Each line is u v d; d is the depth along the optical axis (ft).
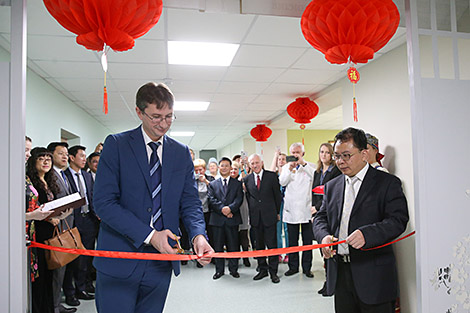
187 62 12.36
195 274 14.34
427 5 5.78
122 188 4.62
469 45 7.61
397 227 5.41
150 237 4.32
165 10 8.46
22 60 3.82
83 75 13.44
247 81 15.06
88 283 11.96
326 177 11.87
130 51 11.15
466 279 4.70
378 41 5.14
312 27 5.18
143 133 4.82
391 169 11.06
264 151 28.91
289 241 13.62
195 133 32.78
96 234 11.92
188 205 5.14
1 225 3.70
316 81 15.19
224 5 5.80
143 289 4.67
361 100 12.88
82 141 19.76
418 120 4.65
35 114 13.01
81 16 4.32
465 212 4.73
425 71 9.39
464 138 4.82
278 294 11.45
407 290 9.96
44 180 9.22
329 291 5.97
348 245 5.76
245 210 15.79
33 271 7.53
